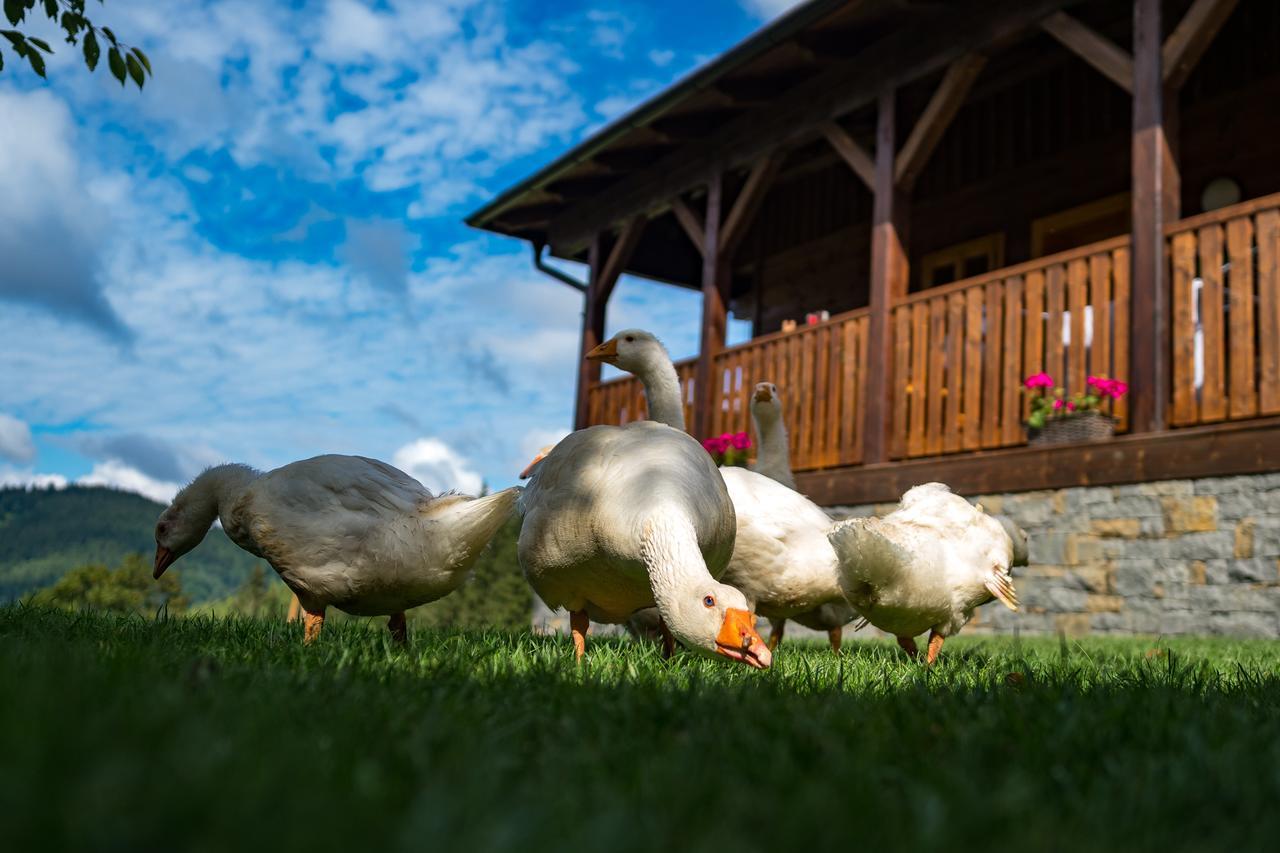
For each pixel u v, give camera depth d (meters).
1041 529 10.49
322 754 2.02
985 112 16.03
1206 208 13.10
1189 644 7.86
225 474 5.43
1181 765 2.31
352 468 4.98
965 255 16.09
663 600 3.59
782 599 6.19
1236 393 9.08
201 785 1.50
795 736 2.49
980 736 2.60
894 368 12.50
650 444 4.48
